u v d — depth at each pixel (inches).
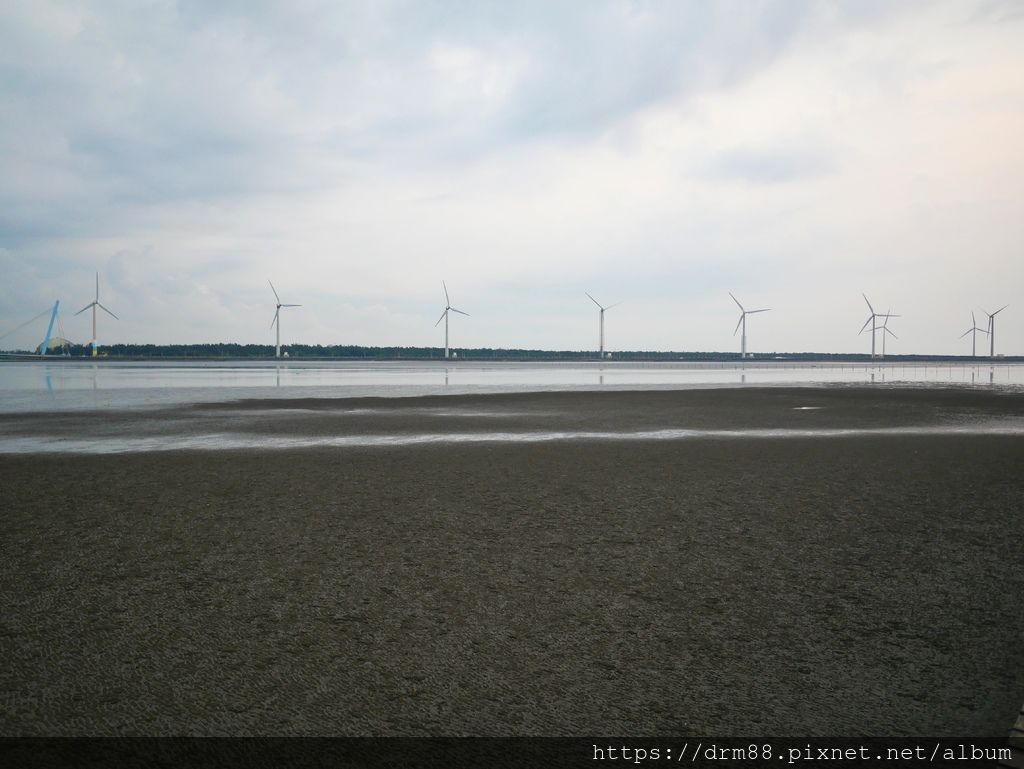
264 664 163.9
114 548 269.3
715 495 380.8
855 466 489.7
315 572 238.5
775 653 169.5
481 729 134.0
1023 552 262.4
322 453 561.0
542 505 353.1
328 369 4168.3
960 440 657.6
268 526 306.7
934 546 271.6
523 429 762.2
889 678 155.3
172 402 1205.7
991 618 192.9
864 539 283.1
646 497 374.6
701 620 192.2
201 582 227.0
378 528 303.0
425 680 155.4
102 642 177.0
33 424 815.1
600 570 240.4
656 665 162.9
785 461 515.2
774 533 293.3
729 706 142.8
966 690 149.3
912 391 1635.1
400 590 219.5
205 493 386.3
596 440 657.0
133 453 561.0
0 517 324.8
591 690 150.3
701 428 776.9
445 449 588.4
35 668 161.5
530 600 209.6
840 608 201.8
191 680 155.3
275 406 1112.8
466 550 266.8
